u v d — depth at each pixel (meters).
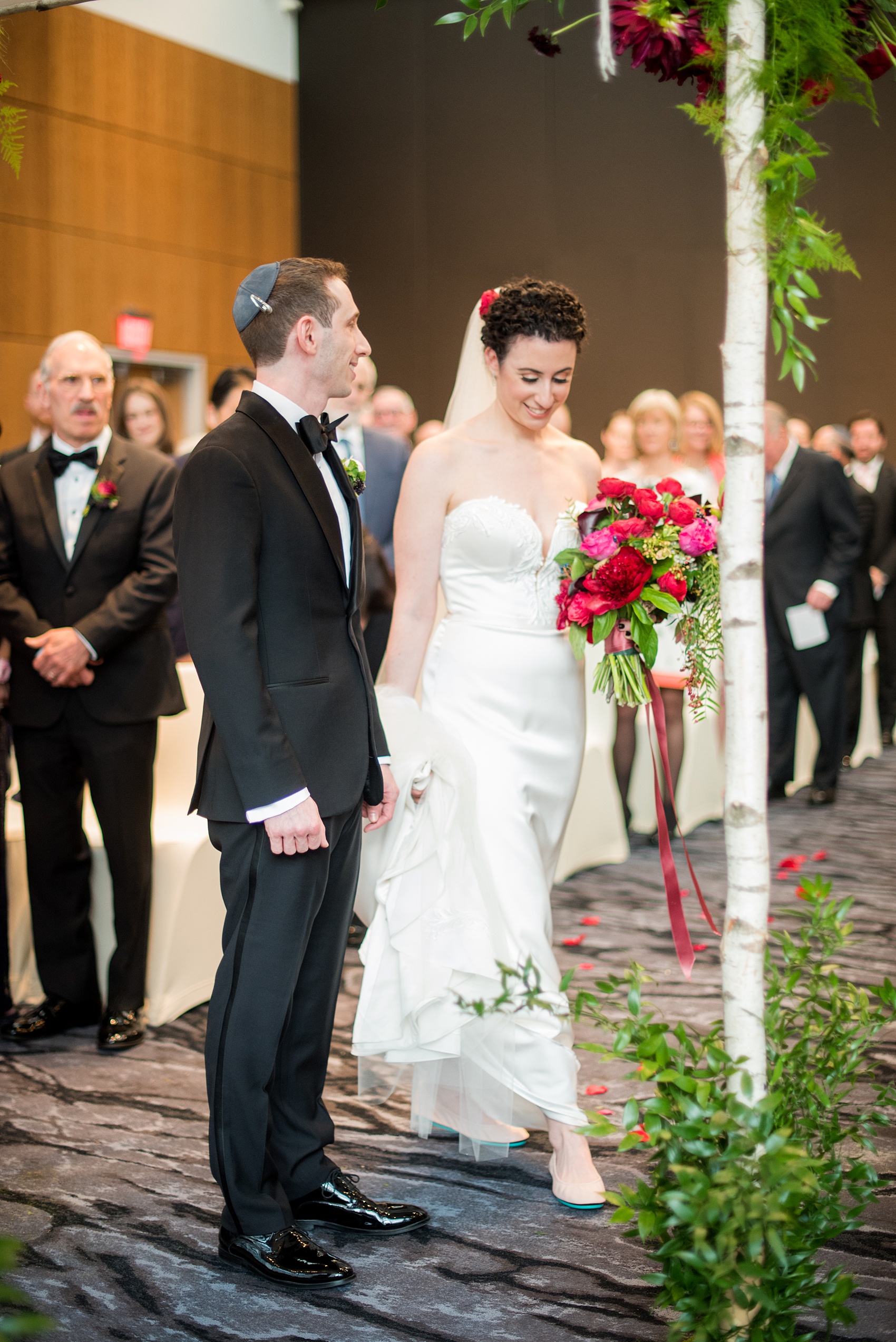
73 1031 3.26
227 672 1.92
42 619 3.15
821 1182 1.74
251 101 10.31
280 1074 2.23
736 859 1.64
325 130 10.73
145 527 3.19
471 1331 1.92
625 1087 2.81
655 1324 1.94
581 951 3.75
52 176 8.76
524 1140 2.61
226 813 2.05
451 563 2.49
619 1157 2.50
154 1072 2.97
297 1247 2.08
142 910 3.18
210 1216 2.29
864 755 7.09
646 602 2.26
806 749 6.36
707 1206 1.48
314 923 2.18
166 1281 2.08
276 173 10.63
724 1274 1.51
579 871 4.67
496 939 2.33
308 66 10.73
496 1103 2.37
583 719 2.57
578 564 2.30
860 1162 1.76
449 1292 2.03
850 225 9.35
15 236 8.57
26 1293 2.04
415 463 2.49
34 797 3.20
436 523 2.48
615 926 4.00
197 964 3.42
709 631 2.30
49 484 3.19
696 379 9.80
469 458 2.48
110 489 3.13
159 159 9.52
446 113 10.33
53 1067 3.01
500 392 2.45
